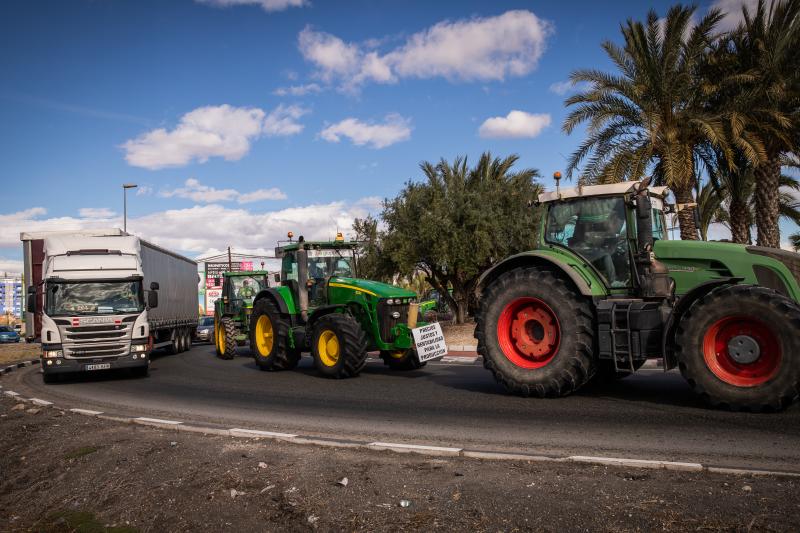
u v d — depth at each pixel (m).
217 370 14.59
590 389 8.60
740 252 7.40
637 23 16.22
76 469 5.68
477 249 19.47
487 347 8.48
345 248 13.62
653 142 15.82
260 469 5.01
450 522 3.72
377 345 11.55
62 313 12.96
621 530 3.43
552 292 7.91
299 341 12.73
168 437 6.48
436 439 6.03
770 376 6.38
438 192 20.48
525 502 3.90
